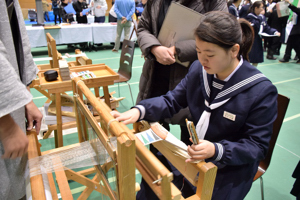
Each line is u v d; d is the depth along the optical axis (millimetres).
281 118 1171
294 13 4785
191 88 1014
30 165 759
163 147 812
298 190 1340
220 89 885
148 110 957
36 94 3123
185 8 1207
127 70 2789
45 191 697
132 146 491
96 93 1828
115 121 560
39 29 4750
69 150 902
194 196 669
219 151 737
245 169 890
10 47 698
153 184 560
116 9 5207
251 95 813
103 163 734
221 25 689
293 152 2119
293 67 4855
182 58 1252
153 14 1369
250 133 828
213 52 717
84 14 6141
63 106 1701
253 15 3789
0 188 706
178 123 1437
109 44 6613
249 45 844
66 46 6219
